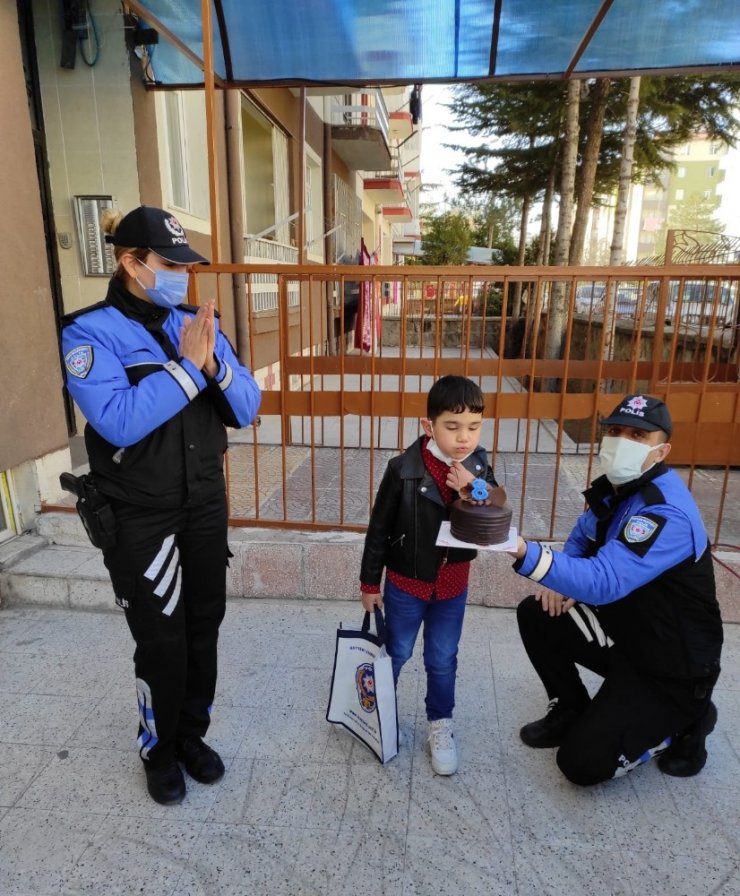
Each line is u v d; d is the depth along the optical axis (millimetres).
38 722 2512
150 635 1953
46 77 4863
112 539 1864
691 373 4523
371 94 12148
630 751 2066
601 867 1881
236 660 2941
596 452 5562
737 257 7219
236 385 1970
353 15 4527
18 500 3691
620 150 14445
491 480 2072
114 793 2162
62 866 1879
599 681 2822
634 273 3061
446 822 2047
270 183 9117
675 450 3252
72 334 1746
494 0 4359
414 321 15125
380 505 2148
